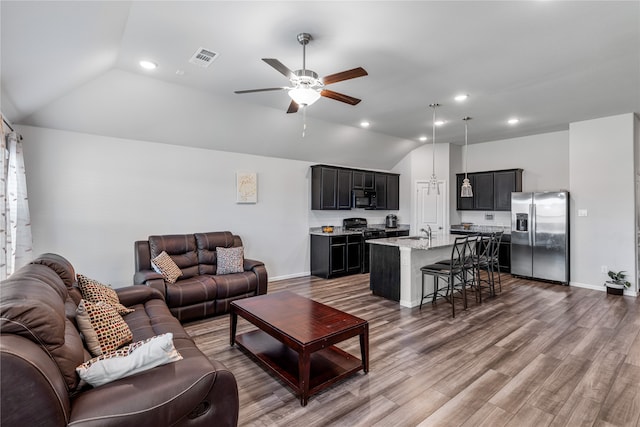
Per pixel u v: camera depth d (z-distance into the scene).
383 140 6.64
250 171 5.54
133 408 1.32
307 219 6.37
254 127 5.01
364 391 2.34
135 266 4.00
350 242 6.28
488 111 4.84
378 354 2.91
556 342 3.14
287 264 6.07
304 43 2.76
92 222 4.14
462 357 2.85
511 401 2.21
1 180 2.65
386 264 4.61
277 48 2.95
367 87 3.91
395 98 4.29
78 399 1.32
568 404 2.17
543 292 4.98
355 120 5.36
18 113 3.36
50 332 1.29
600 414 2.07
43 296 1.45
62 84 3.16
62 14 1.93
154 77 3.59
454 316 3.89
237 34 2.71
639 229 5.05
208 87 3.87
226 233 4.74
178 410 1.42
